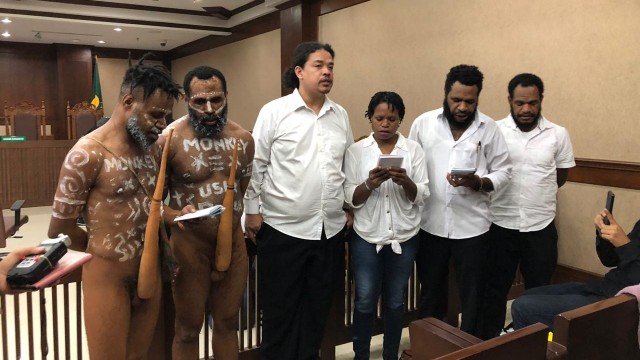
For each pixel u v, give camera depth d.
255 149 2.28
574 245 4.19
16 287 1.23
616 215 3.86
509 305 3.79
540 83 2.84
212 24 10.36
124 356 1.68
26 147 8.02
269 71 9.59
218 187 1.94
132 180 1.65
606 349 1.49
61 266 1.30
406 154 2.44
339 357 3.02
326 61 2.24
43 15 8.91
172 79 1.66
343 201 2.39
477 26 5.08
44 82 12.60
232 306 2.08
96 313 1.61
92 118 9.23
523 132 2.88
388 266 2.49
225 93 1.92
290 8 8.05
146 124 1.61
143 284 1.65
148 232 1.64
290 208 2.26
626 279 2.04
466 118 2.45
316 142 2.28
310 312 2.39
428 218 2.55
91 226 1.62
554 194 2.87
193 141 1.89
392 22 6.25
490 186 2.46
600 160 3.96
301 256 2.29
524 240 2.85
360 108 6.97
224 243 1.90
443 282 2.64
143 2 9.38
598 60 3.97
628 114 3.78
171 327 2.38
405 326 3.27
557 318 1.42
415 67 5.96
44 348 2.19
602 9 3.92
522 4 4.58
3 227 2.67
